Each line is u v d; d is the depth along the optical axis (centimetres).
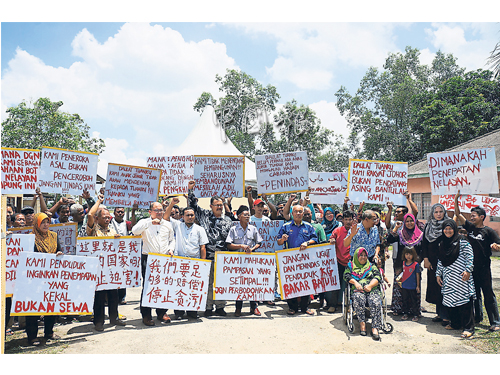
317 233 735
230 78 3103
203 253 646
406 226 661
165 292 612
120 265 600
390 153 3372
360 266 589
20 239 530
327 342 533
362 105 3488
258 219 777
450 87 2964
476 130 2717
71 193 661
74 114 2284
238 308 666
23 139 2078
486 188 628
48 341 530
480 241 581
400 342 532
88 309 539
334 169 3275
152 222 610
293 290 667
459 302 552
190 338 543
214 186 777
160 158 864
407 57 3534
